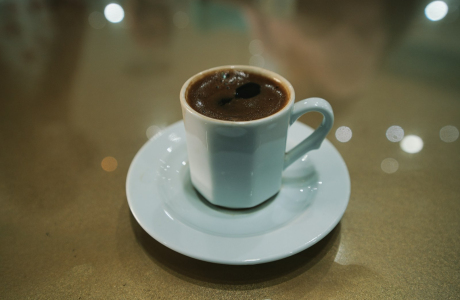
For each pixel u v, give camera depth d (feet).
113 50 1.18
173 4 1.51
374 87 1.00
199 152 0.62
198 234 0.58
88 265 0.60
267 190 0.66
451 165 0.77
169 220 0.60
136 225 0.66
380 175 0.75
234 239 0.57
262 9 1.46
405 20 1.36
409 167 0.77
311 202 0.64
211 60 1.10
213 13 1.43
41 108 0.93
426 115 0.90
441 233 0.64
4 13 1.40
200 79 0.69
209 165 0.62
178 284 0.57
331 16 1.40
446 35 1.24
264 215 0.65
